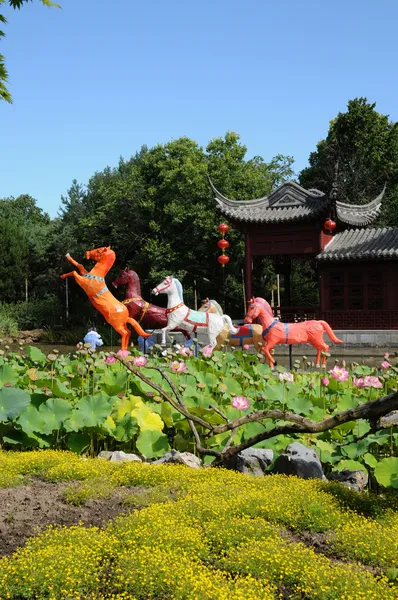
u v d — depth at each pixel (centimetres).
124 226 3572
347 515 475
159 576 371
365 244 2689
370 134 4153
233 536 430
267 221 2645
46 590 365
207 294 3594
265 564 393
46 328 3897
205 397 758
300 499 492
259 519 459
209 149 3488
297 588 371
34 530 457
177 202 3316
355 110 4153
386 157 4191
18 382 808
